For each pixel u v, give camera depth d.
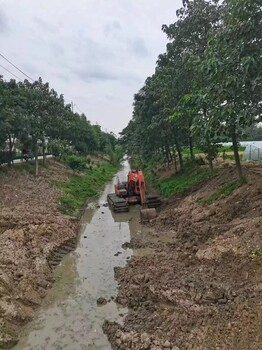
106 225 22.78
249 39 8.78
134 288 12.12
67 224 21.22
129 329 9.75
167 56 25.61
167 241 17.50
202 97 10.62
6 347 9.24
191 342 8.30
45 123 36.81
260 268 10.59
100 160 86.56
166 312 9.98
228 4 9.52
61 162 51.16
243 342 7.68
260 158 31.78
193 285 11.05
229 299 9.78
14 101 32.19
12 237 16.48
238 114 9.08
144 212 22.72
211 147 25.03
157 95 30.56
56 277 14.10
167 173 38.38
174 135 31.67
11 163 35.06
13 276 12.79
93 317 10.81
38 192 28.61
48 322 10.59
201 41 21.44
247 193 17.50
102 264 15.38
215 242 13.84
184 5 21.59
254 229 13.01
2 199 23.98
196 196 22.38
